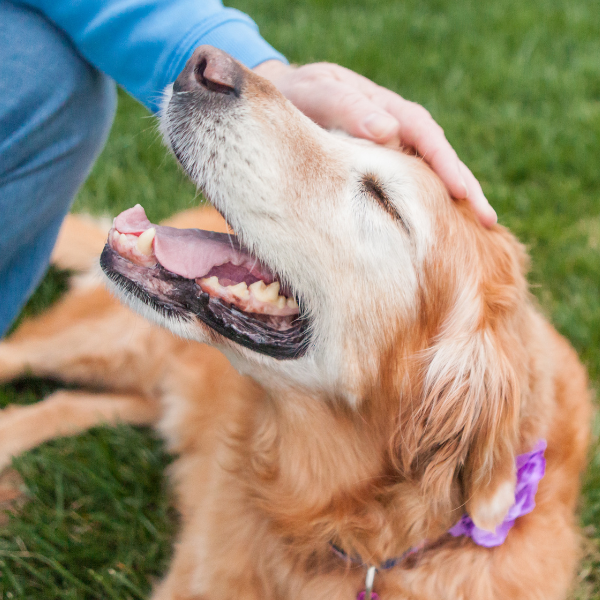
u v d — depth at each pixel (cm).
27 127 69
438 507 69
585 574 77
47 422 83
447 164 70
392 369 69
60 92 71
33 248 76
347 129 73
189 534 75
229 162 66
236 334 67
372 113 71
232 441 74
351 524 70
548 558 71
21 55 68
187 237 68
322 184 67
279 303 68
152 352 89
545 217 106
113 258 66
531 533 70
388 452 70
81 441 82
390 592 71
